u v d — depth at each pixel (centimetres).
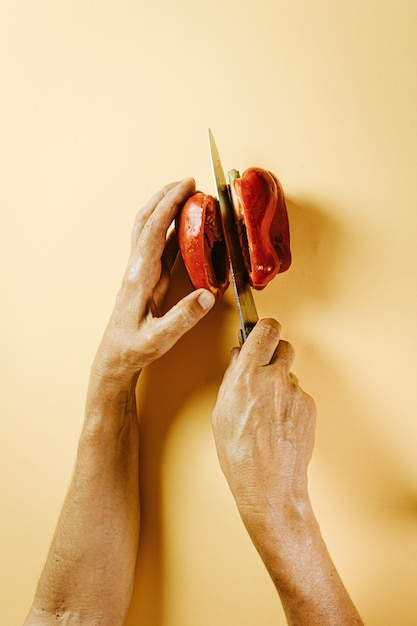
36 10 89
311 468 72
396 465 70
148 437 77
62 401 82
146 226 67
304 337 73
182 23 81
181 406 77
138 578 76
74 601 69
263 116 77
